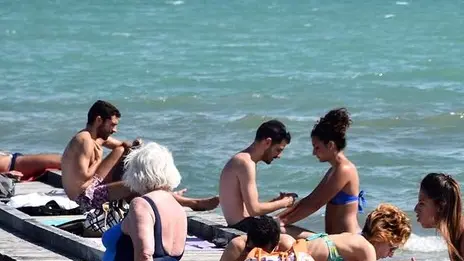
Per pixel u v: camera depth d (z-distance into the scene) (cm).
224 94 4600
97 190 1525
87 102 4316
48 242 1520
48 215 1684
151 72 5753
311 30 8788
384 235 1184
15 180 1992
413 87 4819
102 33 8500
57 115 3881
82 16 10281
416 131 3469
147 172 1085
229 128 3544
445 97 4481
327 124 1415
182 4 11612
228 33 8531
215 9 11019
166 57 6656
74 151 1688
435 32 8325
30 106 4184
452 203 1045
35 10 10969
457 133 3438
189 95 4478
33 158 2041
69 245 1460
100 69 5897
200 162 2836
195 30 8806
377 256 1195
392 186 2569
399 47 7219
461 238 1042
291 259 1123
